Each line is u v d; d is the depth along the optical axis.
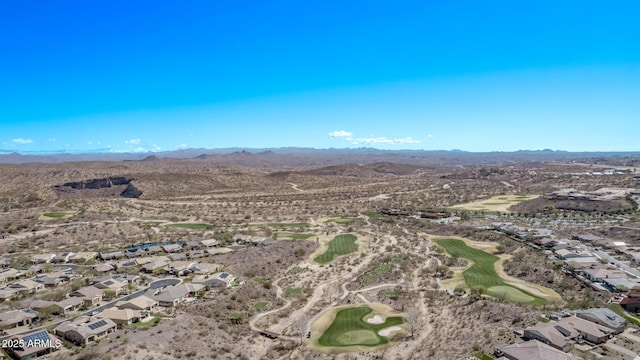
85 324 87.44
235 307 110.12
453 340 86.94
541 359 69.06
